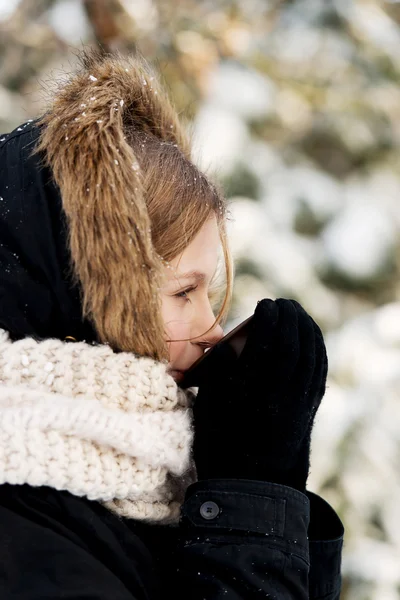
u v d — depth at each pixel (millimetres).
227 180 2871
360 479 2375
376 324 2775
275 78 3158
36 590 758
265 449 957
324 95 3191
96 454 833
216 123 2918
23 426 805
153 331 897
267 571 886
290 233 2979
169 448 884
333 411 2469
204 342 1000
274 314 978
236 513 909
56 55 2707
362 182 3236
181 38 2719
